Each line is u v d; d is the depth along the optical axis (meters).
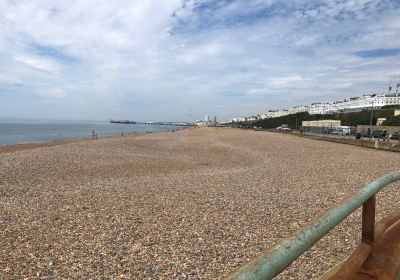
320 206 11.77
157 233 8.66
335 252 7.47
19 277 6.20
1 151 33.34
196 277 6.30
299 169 21.78
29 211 10.66
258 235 8.69
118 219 9.84
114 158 26.08
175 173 19.80
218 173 19.73
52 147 34.22
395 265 2.48
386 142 40.38
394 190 14.41
